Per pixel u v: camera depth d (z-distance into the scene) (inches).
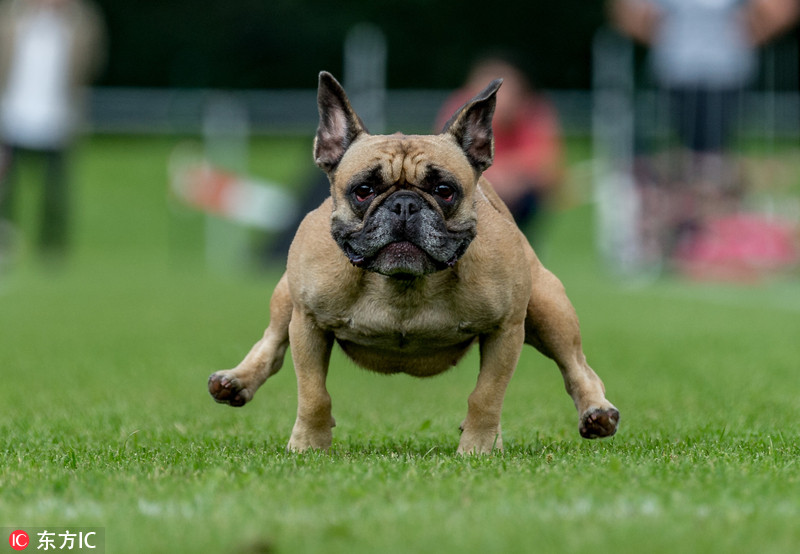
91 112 1222.3
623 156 1056.2
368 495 207.6
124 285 894.4
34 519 195.6
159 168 1475.1
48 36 965.8
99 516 196.7
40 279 948.6
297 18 1765.5
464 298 263.3
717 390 404.2
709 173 898.1
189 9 1800.0
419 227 252.7
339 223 262.7
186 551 174.6
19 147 996.6
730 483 218.7
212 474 225.0
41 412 357.7
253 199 1170.0
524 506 200.7
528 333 294.8
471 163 270.4
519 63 813.2
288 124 1227.9
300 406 276.2
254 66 1800.0
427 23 1760.6
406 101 1213.1
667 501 203.6
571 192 1171.9
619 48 1407.5
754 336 582.9
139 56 1801.2
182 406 375.6
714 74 876.0
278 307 298.4
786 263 890.1
